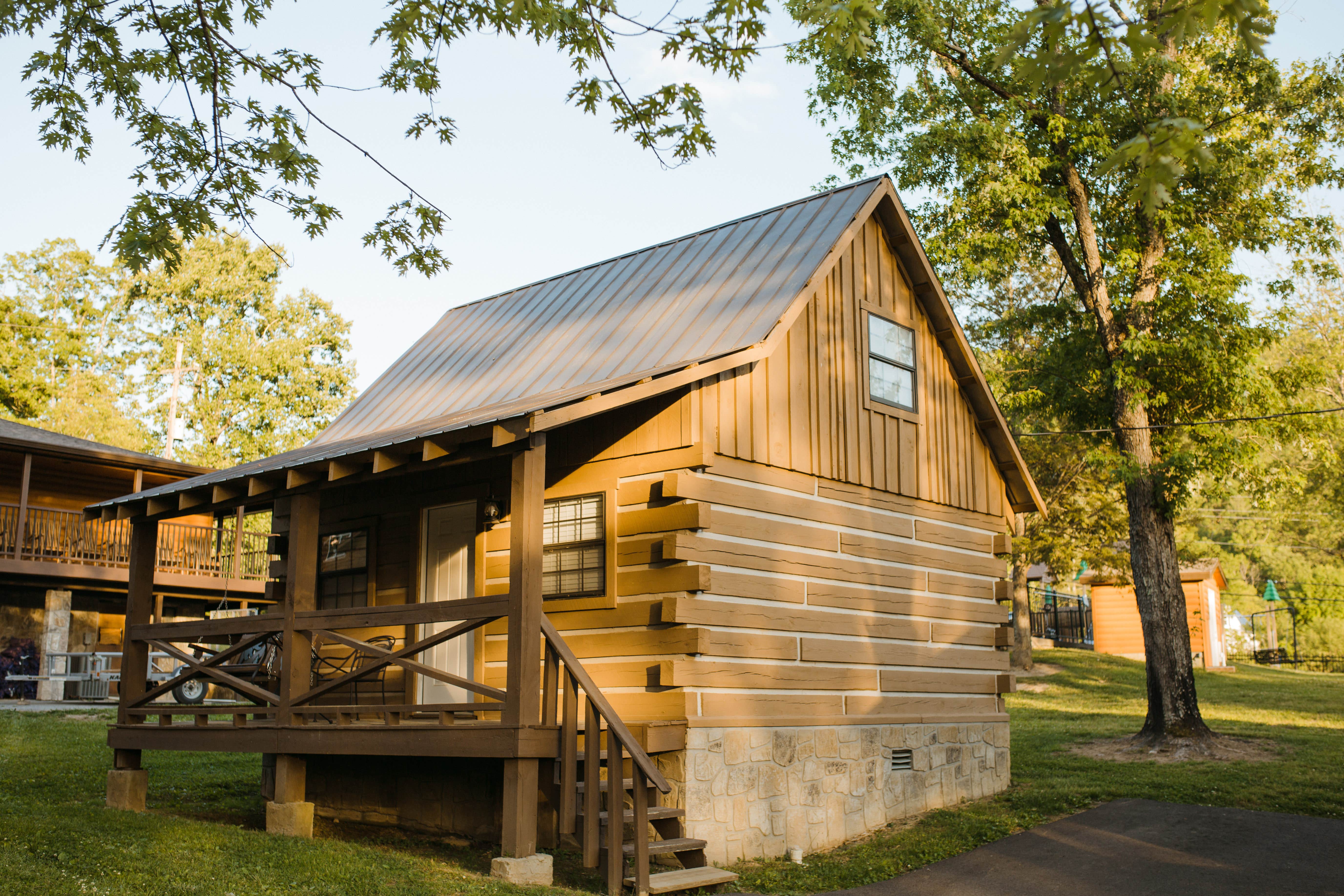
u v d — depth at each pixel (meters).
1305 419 19.75
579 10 8.29
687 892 9.00
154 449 48.28
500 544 11.94
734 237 14.12
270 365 45.53
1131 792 13.58
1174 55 18.31
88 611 27.09
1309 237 19.30
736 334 11.38
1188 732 16.77
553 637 9.27
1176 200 17.97
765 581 11.31
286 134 9.30
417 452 9.59
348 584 13.87
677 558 10.36
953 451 14.82
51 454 24.66
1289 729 18.69
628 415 11.22
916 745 13.19
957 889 9.79
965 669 14.34
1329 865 10.22
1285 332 18.94
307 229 9.95
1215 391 18.30
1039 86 5.54
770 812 10.88
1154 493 17.72
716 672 10.54
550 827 10.32
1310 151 19.52
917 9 18.12
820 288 12.78
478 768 11.07
